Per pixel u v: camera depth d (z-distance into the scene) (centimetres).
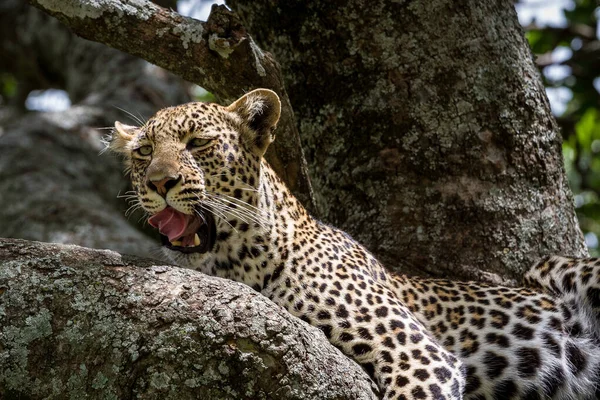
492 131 1026
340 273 888
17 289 664
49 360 650
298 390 659
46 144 2014
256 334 660
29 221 1730
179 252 884
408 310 898
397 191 1035
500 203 1020
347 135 1059
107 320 659
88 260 695
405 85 1033
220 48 864
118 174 2038
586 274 968
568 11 1961
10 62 2703
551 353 946
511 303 966
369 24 1034
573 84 1931
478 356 941
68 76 2606
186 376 646
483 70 1030
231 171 880
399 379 820
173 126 879
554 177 1058
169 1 1973
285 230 896
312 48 1057
